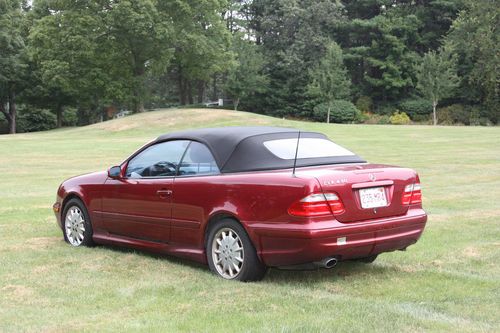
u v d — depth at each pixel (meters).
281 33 69.12
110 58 50.16
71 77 50.72
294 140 6.51
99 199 7.51
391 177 6.02
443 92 52.81
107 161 22.27
